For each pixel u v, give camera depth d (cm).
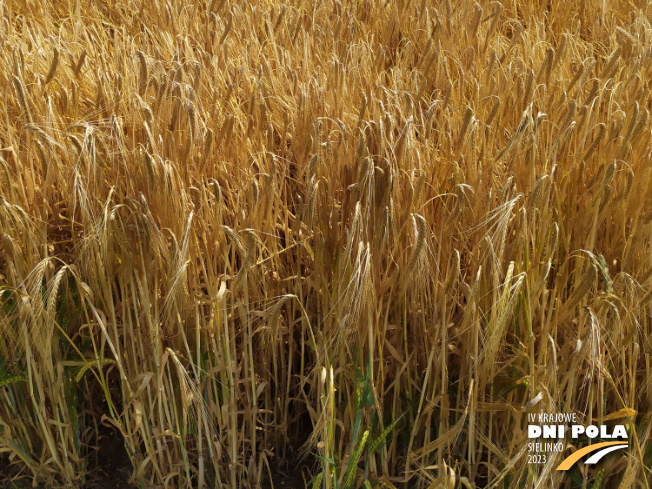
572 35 372
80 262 203
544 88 256
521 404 204
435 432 225
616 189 227
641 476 213
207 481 236
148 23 391
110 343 196
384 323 202
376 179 194
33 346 212
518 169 218
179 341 211
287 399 229
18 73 255
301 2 412
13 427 228
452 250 209
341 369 204
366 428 218
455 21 381
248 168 236
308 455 248
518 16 452
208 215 207
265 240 213
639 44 327
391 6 411
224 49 324
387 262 200
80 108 272
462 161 222
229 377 217
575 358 179
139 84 236
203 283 215
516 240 196
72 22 384
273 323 195
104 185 214
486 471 227
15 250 196
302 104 243
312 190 195
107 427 252
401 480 216
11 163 227
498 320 180
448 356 214
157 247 188
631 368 200
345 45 336
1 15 354
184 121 228
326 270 207
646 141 231
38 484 239
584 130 234
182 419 225
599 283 220
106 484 241
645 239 210
